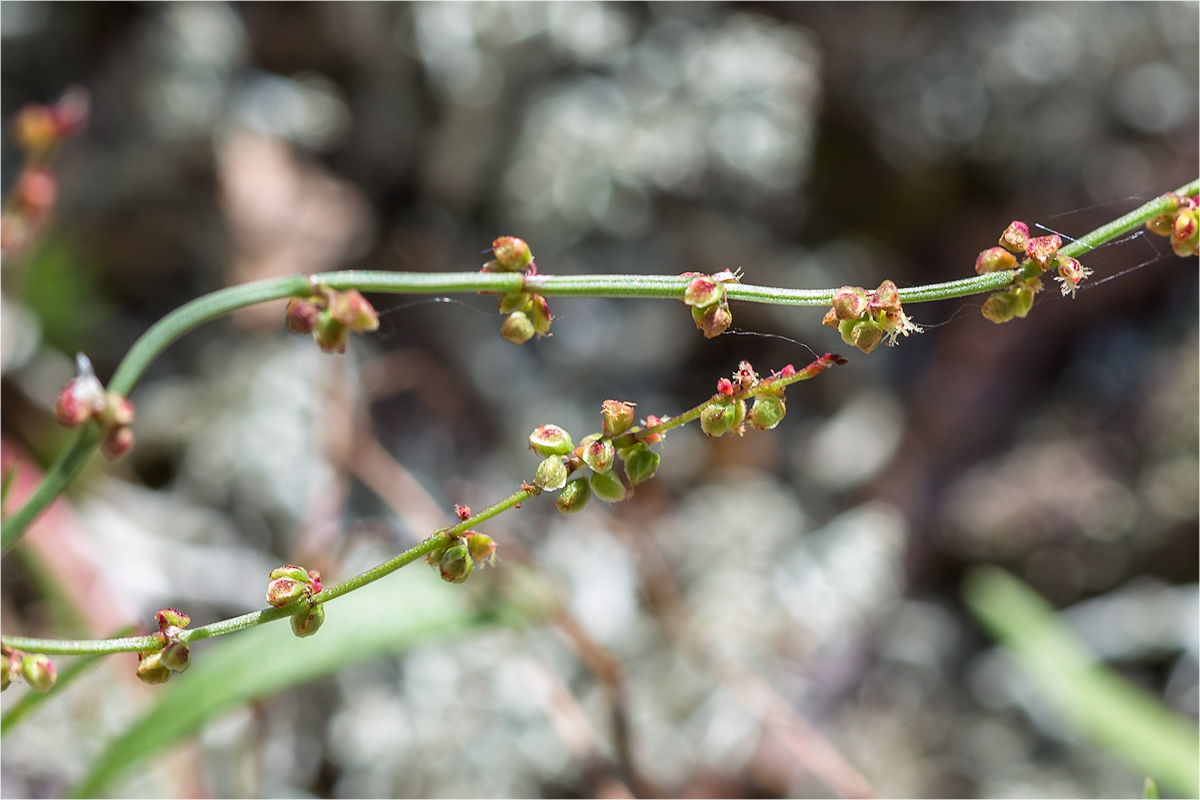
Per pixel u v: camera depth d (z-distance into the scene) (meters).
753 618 0.43
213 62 0.46
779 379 0.24
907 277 0.50
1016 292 0.24
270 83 0.47
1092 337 0.50
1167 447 0.47
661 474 0.47
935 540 0.48
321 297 0.24
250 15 0.47
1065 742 0.44
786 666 0.43
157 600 0.39
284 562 0.41
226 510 0.42
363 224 0.47
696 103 0.46
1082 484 0.48
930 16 0.49
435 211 0.48
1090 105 0.50
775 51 0.47
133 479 0.43
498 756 0.38
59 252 0.42
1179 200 0.24
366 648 0.28
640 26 0.47
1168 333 0.50
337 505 0.38
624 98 0.46
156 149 0.45
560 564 0.42
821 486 0.48
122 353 0.44
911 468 0.48
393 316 0.46
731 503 0.46
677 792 0.38
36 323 0.42
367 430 0.41
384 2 0.45
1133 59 0.50
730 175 0.46
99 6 0.44
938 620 0.47
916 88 0.49
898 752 0.42
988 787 0.42
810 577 0.45
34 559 0.34
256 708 0.33
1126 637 0.45
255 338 0.45
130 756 0.28
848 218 0.50
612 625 0.41
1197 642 0.44
